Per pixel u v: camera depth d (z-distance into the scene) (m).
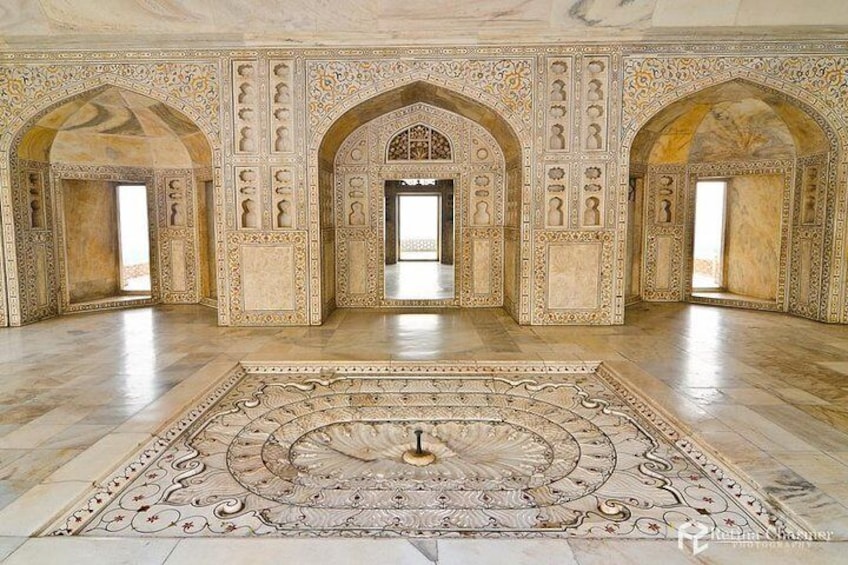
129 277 8.77
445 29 4.99
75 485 2.25
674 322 5.60
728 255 7.19
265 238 5.39
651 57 5.09
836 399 3.24
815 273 5.66
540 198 5.30
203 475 2.50
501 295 6.51
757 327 5.34
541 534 2.01
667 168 6.68
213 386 3.58
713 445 2.59
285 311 5.48
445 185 12.02
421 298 6.70
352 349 4.49
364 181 6.38
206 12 4.82
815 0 4.68
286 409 3.38
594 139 5.23
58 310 6.10
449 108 6.02
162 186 6.70
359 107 5.36
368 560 1.79
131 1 4.71
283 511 2.20
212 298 6.79
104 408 3.13
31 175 5.72
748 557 1.79
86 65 5.14
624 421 3.14
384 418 3.28
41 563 1.75
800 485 2.22
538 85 5.16
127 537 1.93
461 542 1.90
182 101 5.20
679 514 2.12
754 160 6.25
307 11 4.84
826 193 5.45
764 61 5.07
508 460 2.77
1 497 2.15
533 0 4.73
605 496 2.29
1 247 5.41
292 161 5.28
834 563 1.75
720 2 4.71
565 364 4.09
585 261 5.37
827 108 5.12
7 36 4.95
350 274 6.50
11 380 3.66
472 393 3.65
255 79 5.18
